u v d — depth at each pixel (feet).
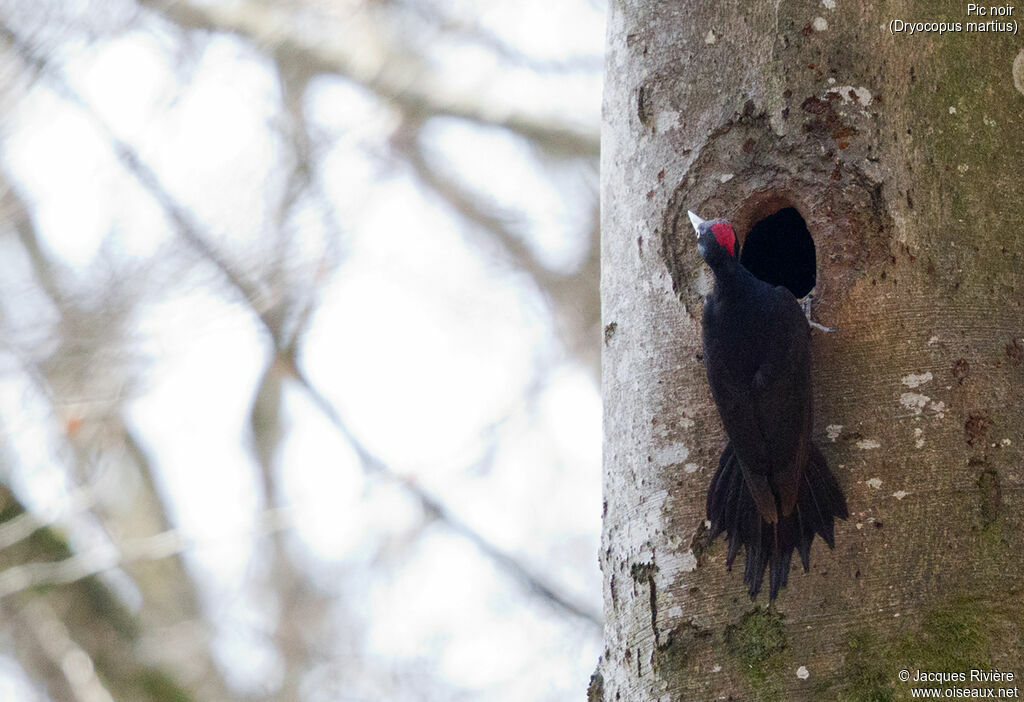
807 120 68.90
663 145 69.15
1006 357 68.69
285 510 77.71
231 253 73.51
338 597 92.48
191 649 86.84
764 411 68.33
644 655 68.69
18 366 73.26
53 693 80.74
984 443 68.59
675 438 68.85
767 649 68.44
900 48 68.95
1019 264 68.85
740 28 69.10
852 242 68.74
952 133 68.90
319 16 81.76
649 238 69.10
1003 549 68.49
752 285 68.49
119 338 73.31
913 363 68.64
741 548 68.59
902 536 68.49
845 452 68.59
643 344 69.00
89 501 76.23
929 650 68.33
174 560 92.27
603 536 69.10
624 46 69.41
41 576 76.02
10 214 73.20
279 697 87.30
